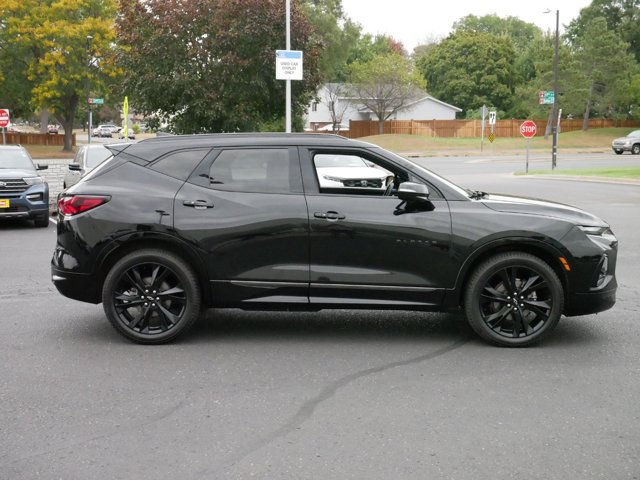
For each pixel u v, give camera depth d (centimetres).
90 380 515
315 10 6394
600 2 8681
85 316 713
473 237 588
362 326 675
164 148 625
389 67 6869
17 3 5369
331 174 756
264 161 615
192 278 604
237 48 2219
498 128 7250
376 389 495
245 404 466
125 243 605
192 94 2178
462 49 8738
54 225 1551
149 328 612
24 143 6681
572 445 399
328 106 7519
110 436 412
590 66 7062
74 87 5488
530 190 2195
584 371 536
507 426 427
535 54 8812
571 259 588
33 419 439
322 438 409
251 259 599
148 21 2200
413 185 579
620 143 5116
